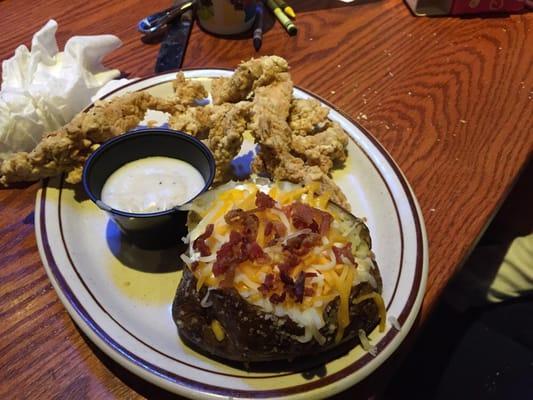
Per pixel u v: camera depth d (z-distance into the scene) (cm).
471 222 29
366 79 38
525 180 40
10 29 40
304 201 24
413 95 37
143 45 39
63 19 41
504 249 38
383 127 35
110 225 28
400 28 43
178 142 28
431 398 35
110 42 35
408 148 33
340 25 43
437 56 41
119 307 24
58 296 23
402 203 28
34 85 30
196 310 22
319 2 45
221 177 29
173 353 22
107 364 22
